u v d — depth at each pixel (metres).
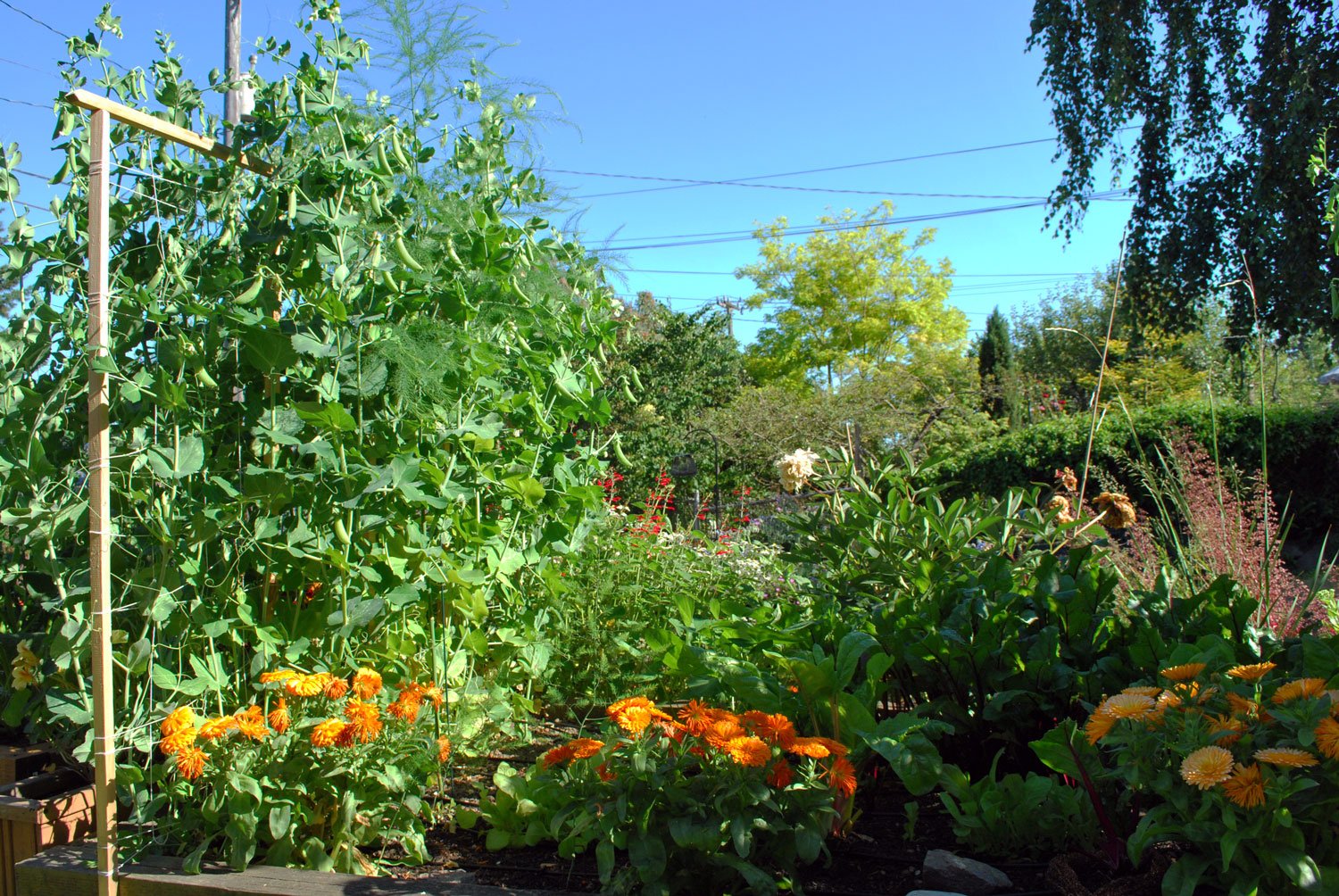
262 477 2.20
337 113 2.53
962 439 14.27
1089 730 1.73
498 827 2.29
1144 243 9.16
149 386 2.25
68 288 2.65
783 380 23.83
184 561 2.21
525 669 3.07
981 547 3.35
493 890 1.91
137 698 2.25
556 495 2.97
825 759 2.04
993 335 22.77
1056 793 2.00
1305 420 8.58
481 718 2.68
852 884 1.94
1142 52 8.87
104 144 2.11
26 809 2.22
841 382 23.64
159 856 2.13
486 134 2.97
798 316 24.28
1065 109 9.31
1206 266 8.78
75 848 2.21
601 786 1.85
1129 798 1.90
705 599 3.86
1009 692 2.26
